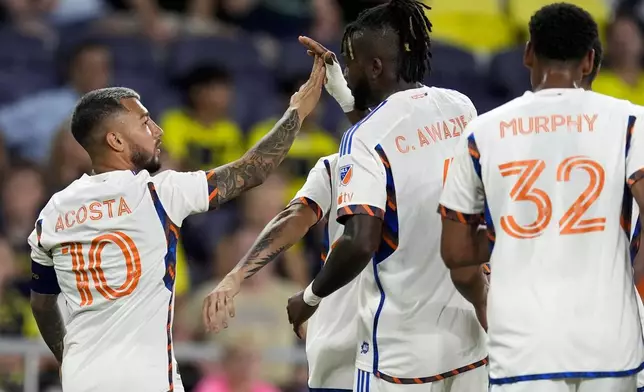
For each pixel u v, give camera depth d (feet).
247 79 116.67
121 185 45.11
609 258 39.47
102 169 46.50
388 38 46.68
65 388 44.80
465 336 45.70
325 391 49.90
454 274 42.11
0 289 85.76
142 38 115.55
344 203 44.21
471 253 41.22
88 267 44.75
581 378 38.96
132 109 46.85
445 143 45.80
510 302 39.65
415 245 45.19
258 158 46.50
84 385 44.11
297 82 117.29
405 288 45.24
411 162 45.03
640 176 39.27
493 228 40.63
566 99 40.70
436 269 45.37
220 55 116.37
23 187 94.48
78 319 45.19
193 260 99.04
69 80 112.88
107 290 44.65
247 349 77.36
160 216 44.93
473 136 41.04
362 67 47.09
